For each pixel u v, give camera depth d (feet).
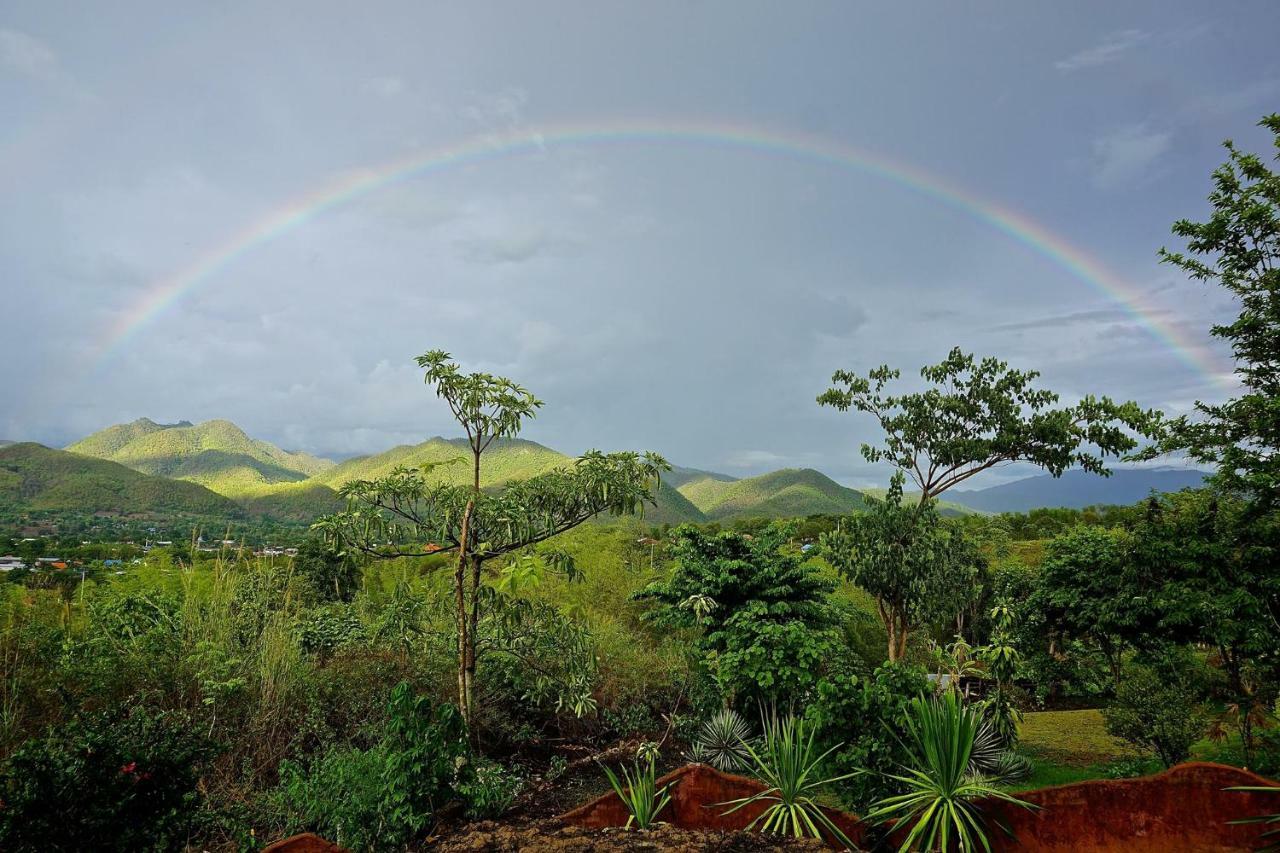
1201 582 27.50
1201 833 10.50
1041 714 49.39
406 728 14.75
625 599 43.04
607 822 11.82
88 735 11.10
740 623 34.30
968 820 11.11
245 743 19.83
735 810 12.05
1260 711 28.58
